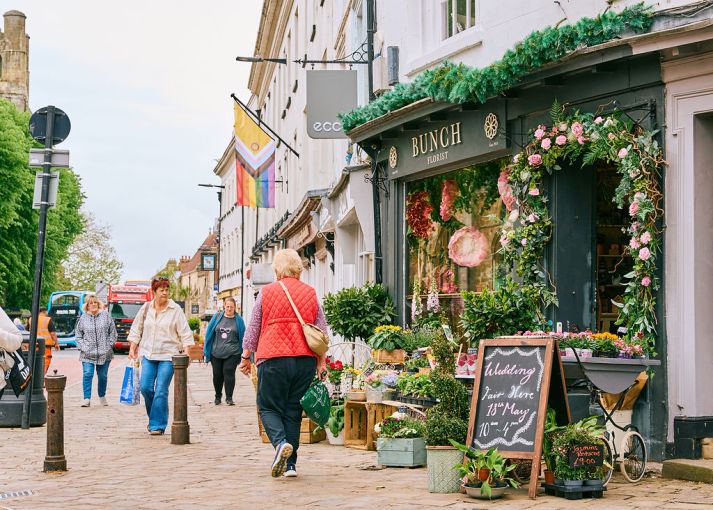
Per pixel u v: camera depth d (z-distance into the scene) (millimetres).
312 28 24484
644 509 6277
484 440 7055
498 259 10773
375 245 13445
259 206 21453
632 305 8352
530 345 7094
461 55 11320
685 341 8008
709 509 6242
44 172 12453
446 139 11180
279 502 6691
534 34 8805
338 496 6926
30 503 6754
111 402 16828
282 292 7949
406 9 12688
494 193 10898
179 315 11570
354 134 12953
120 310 53562
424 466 8523
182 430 10383
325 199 18391
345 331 12898
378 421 9789
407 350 11398
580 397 8227
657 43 7918
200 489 7301
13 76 88062
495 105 10203
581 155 9406
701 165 8062
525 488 7199
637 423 8250
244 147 21516
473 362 9188
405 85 11445
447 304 11805
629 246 8445
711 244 8062
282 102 32438
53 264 58219
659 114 8266
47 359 22250
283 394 7863
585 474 6762
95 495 7078
